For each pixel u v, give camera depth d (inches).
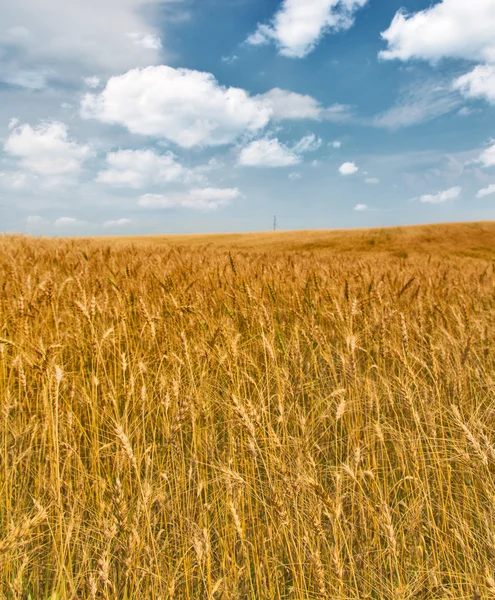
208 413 120.3
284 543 97.5
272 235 2955.2
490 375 153.4
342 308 171.0
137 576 82.9
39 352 110.6
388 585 89.1
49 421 104.3
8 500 94.7
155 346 151.9
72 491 97.5
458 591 87.4
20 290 175.3
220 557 95.9
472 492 107.8
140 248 535.5
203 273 256.7
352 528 97.0
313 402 139.9
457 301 230.4
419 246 2251.5
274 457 95.2
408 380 126.3
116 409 110.8
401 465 112.9
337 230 3011.8
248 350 169.3
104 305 172.4
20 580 78.6
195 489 104.4
